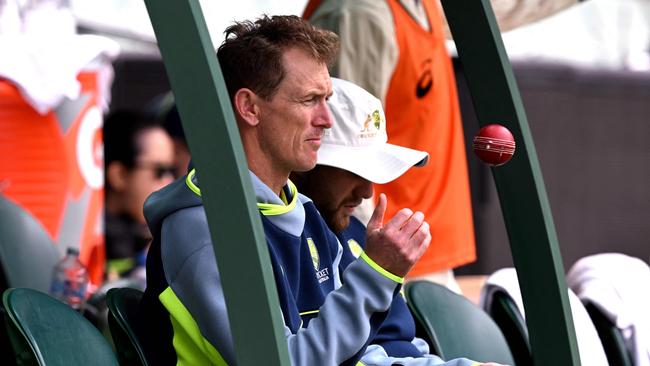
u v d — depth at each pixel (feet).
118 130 57.57
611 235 84.79
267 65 26.35
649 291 38.11
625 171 84.84
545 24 88.48
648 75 85.15
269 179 27.14
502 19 47.75
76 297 37.93
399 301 31.99
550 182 83.15
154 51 76.95
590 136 83.87
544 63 83.51
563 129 83.20
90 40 50.60
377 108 31.83
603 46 88.53
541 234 28.86
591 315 38.01
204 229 25.32
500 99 28.94
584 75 83.51
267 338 21.44
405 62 40.06
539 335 29.32
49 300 26.55
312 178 31.37
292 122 26.58
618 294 37.58
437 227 41.06
